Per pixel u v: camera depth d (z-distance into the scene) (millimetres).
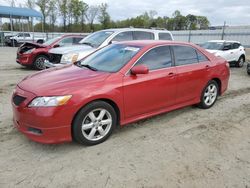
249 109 5637
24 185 2783
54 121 3248
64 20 64250
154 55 4352
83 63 4578
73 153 3473
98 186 2797
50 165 3172
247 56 20219
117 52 4453
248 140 4035
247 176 3068
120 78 3814
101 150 3576
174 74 4527
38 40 30844
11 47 27078
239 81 9234
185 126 4520
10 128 4203
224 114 5242
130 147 3682
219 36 28172
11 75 9055
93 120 3615
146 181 2904
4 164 3164
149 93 4172
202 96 5309
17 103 3434
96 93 3512
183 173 3076
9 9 28453
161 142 3863
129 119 4059
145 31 8906
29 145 3654
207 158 3438
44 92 3273
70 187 2775
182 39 31969
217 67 5480
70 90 3357
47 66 8094
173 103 4688
